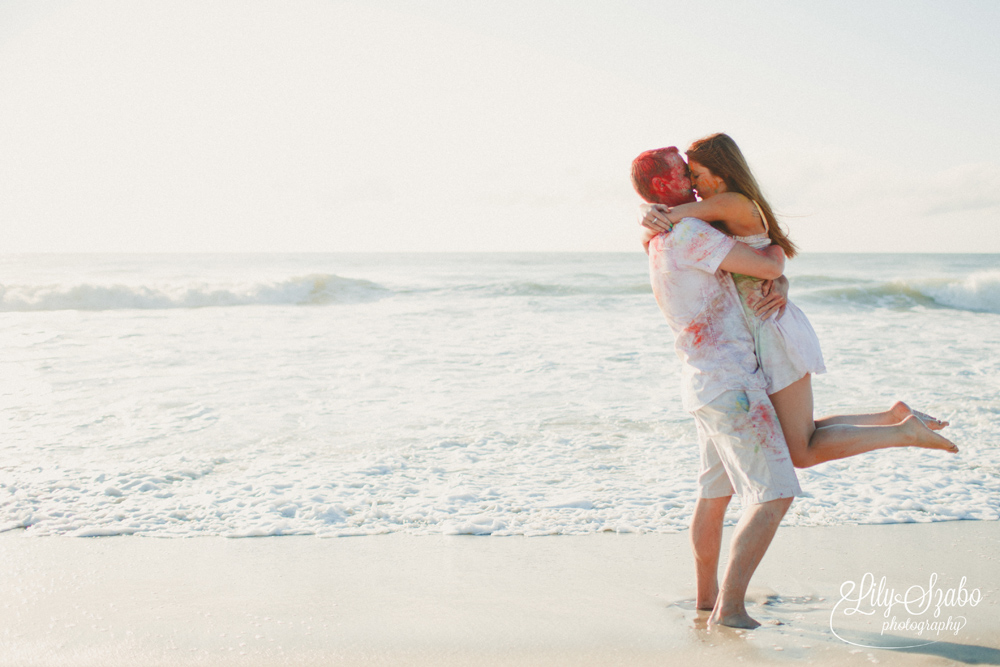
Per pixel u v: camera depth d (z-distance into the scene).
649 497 4.39
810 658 2.30
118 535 3.72
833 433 2.50
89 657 2.36
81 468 4.88
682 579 3.16
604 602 2.88
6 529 3.78
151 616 2.71
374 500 4.28
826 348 10.51
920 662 2.26
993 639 2.46
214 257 58.31
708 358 2.45
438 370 8.80
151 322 14.02
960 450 5.41
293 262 48.12
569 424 6.26
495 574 3.22
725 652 2.36
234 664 2.32
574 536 3.77
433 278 29.08
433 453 5.37
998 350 10.31
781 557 3.41
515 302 18.23
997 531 3.80
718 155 2.46
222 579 3.13
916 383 7.86
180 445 5.52
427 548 3.58
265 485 4.54
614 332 12.30
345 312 16.08
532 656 2.38
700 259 2.41
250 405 6.93
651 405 7.00
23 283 18.06
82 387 7.71
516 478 4.79
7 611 2.75
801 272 37.25
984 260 59.53
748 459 2.43
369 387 7.81
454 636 2.54
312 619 2.69
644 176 2.55
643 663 2.31
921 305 18.77
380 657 2.38
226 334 12.12
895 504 4.20
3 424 6.15
